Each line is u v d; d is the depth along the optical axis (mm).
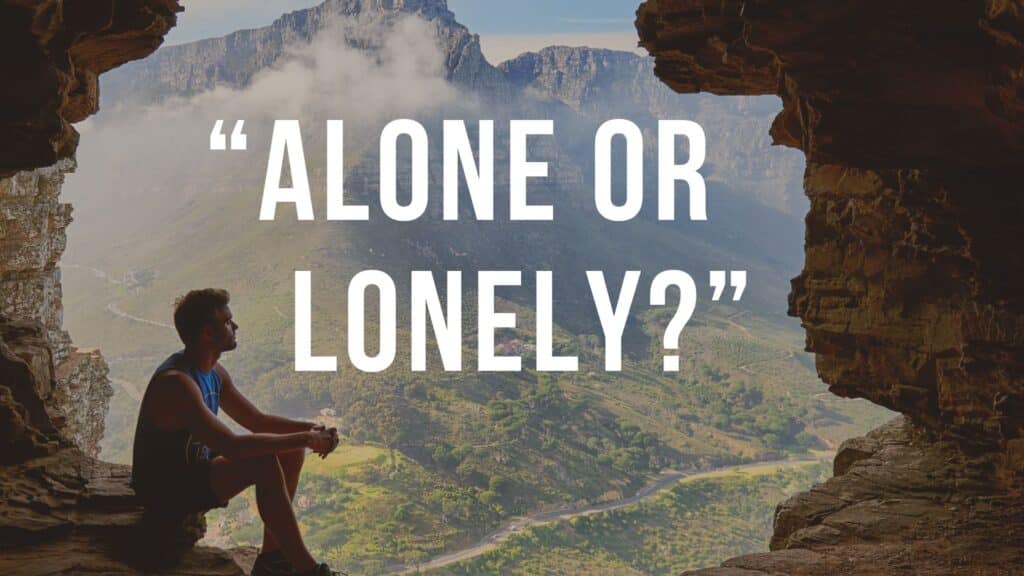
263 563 7059
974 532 10180
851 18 9180
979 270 11680
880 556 9305
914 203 12266
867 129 9852
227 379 7566
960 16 8766
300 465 7238
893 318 13180
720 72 13531
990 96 8836
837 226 14102
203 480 6938
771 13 9438
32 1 8133
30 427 9055
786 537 11844
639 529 128625
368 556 105312
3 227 25234
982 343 11789
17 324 11680
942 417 12742
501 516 124562
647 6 13609
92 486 8367
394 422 142625
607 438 158000
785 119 11891
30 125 8633
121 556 7230
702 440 166000
